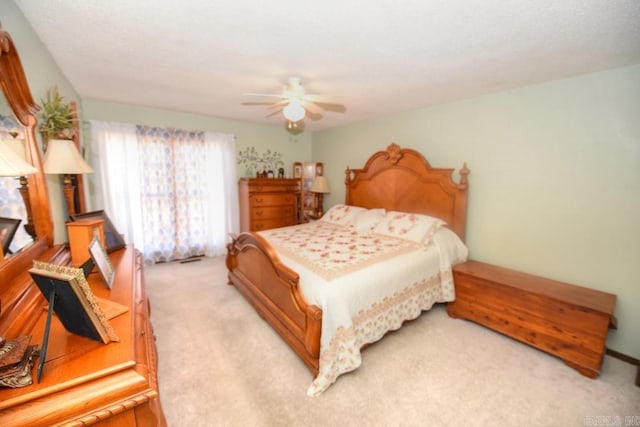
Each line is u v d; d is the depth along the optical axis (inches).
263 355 80.9
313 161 209.3
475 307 96.1
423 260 96.6
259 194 170.9
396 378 71.7
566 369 75.5
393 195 142.3
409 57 74.2
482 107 108.2
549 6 50.3
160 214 155.8
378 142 154.0
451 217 118.2
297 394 66.7
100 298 46.5
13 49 47.6
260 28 60.4
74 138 90.3
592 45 65.1
